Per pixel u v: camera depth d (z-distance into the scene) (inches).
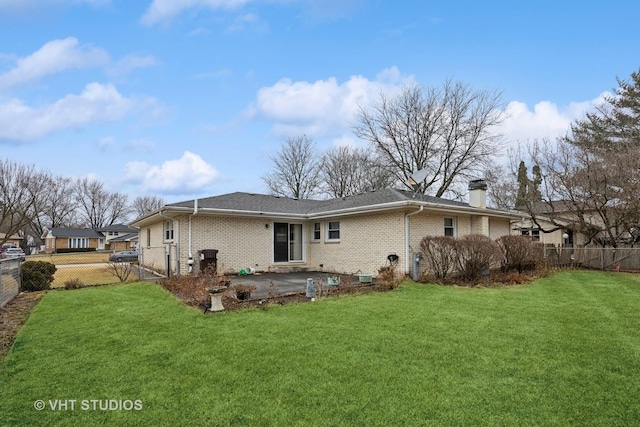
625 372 161.8
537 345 197.9
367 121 1179.9
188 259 511.8
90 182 2507.4
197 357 180.5
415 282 439.5
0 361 178.1
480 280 445.1
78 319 255.6
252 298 332.8
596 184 681.0
